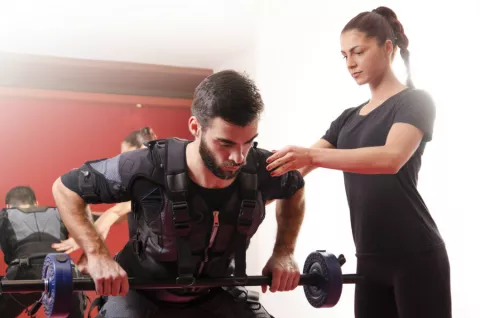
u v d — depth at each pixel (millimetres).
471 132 2469
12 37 4926
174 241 1740
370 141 2006
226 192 1715
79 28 4773
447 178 2596
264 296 4371
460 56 2537
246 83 1549
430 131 1915
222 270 1853
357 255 2086
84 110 5523
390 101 1994
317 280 1948
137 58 5562
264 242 4312
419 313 1948
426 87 2727
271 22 4246
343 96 3375
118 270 1692
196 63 5738
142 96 5891
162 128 5789
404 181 1982
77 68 5422
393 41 2066
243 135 1533
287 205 1959
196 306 1914
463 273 2492
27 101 5355
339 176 3385
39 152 5355
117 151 5602
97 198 1742
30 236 3393
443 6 2637
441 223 2621
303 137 3783
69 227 1747
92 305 1999
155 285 1728
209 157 1581
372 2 3094
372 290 2062
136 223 1830
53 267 1665
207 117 1540
